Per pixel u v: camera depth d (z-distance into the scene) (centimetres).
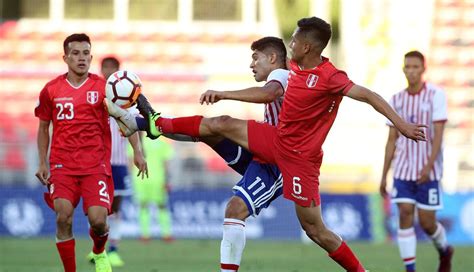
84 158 2544
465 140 6894
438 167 3294
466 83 7219
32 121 6881
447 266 3422
